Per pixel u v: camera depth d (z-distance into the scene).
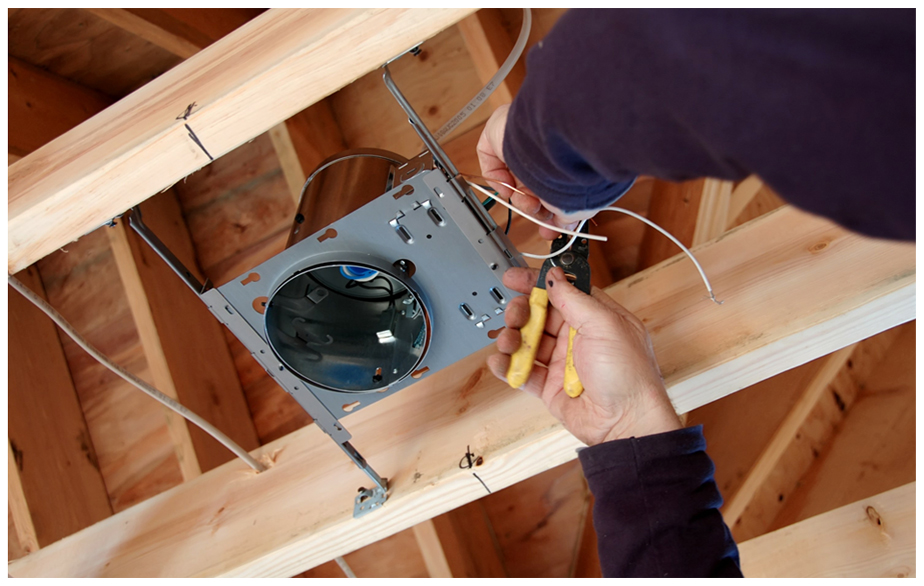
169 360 1.53
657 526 0.65
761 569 1.04
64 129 1.53
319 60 0.63
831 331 0.82
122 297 1.68
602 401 0.74
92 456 1.66
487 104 1.57
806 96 0.35
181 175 0.70
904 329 1.57
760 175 0.40
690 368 0.84
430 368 0.84
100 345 1.69
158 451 1.66
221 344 1.71
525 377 0.79
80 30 1.46
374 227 0.73
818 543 1.02
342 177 0.85
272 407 1.73
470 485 0.88
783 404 1.54
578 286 0.79
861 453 1.47
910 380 1.47
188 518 1.03
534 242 1.56
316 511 0.94
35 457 1.49
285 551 0.93
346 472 0.97
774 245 0.92
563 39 0.46
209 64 0.74
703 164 0.43
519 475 0.88
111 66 1.61
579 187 0.59
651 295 0.94
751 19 0.36
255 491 1.02
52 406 1.59
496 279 0.77
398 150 1.63
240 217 1.69
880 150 0.35
